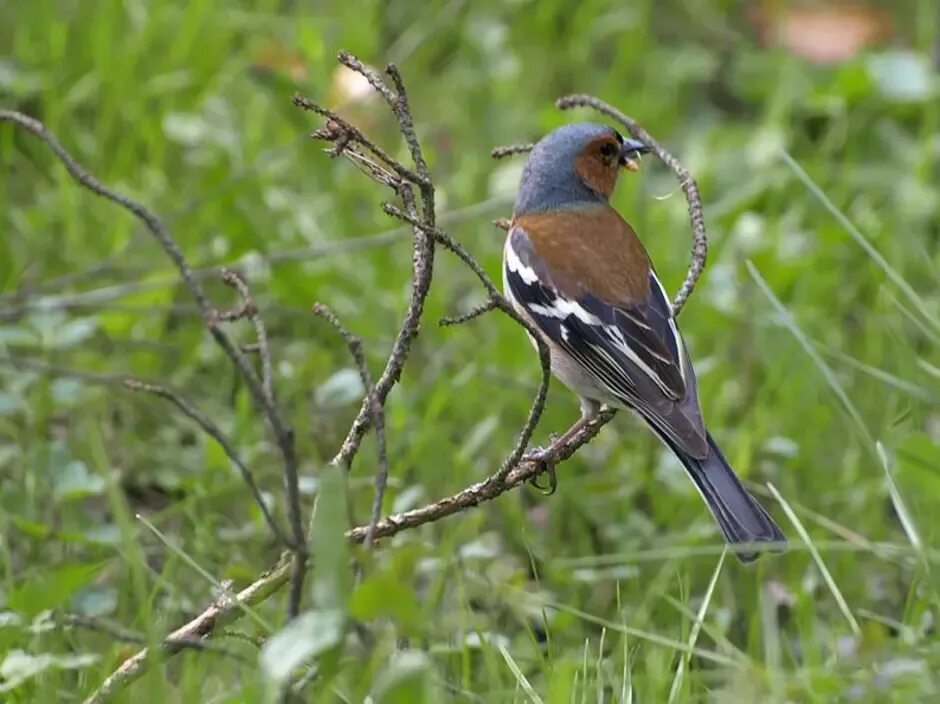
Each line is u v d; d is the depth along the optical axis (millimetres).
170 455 11312
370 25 15539
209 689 8375
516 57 15617
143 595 7359
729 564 10547
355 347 7660
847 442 11906
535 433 11766
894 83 14992
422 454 11219
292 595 7102
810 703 7910
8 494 9758
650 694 8070
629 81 15945
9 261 12820
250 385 6953
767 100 15672
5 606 9133
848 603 10312
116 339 12016
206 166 13727
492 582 9719
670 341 9523
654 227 13648
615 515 11055
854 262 13859
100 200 13344
